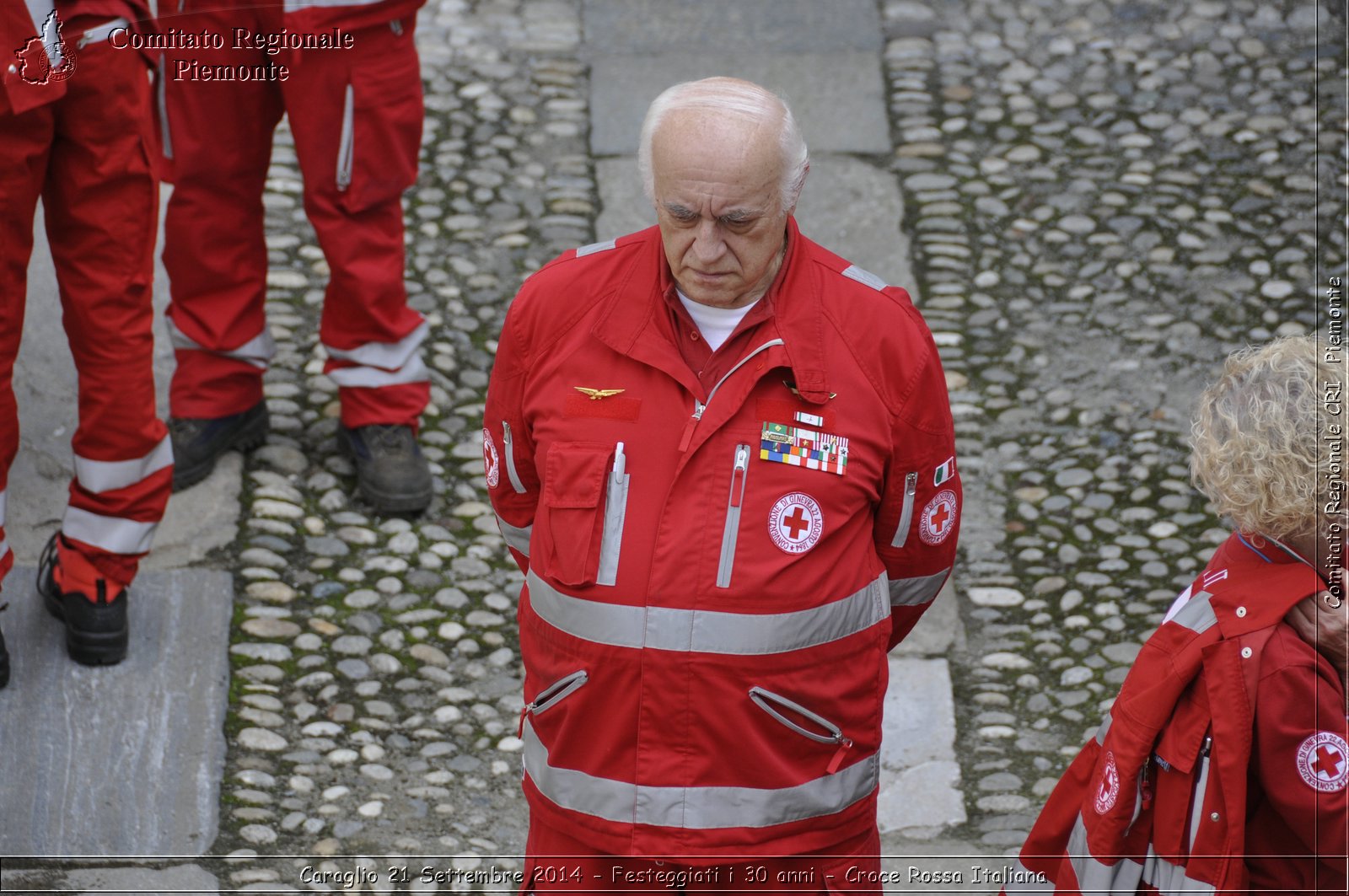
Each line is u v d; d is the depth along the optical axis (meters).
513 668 13.78
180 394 15.12
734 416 7.94
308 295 17.70
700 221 7.60
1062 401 16.72
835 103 21.03
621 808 8.15
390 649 13.80
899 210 19.30
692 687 7.89
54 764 12.29
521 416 8.72
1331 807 6.91
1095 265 18.48
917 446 8.40
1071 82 21.58
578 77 21.55
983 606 14.48
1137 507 15.48
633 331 8.05
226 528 14.77
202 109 13.77
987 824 12.34
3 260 10.96
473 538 15.16
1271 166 19.92
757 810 8.12
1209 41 22.34
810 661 8.03
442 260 18.31
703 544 7.85
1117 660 13.84
